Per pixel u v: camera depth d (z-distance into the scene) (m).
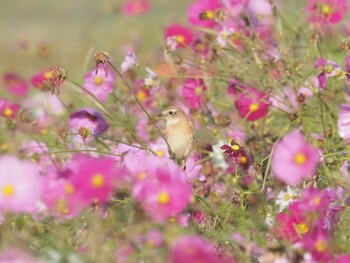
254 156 11.47
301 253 11.12
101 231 11.12
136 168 11.17
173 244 11.03
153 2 25.00
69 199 11.12
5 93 12.66
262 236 11.18
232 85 11.66
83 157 11.20
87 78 11.71
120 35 13.04
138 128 11.60
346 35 11.84
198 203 11.27
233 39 11.78
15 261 11.04
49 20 26.50
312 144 11.42
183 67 11.80
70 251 11.09
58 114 11.86
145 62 12.26
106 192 11.09
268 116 11.59
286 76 11.60
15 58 17.12
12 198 11.11
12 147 11.44
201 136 11.54
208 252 11.02
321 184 11.35
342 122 11.42
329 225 11.16
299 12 11.86
